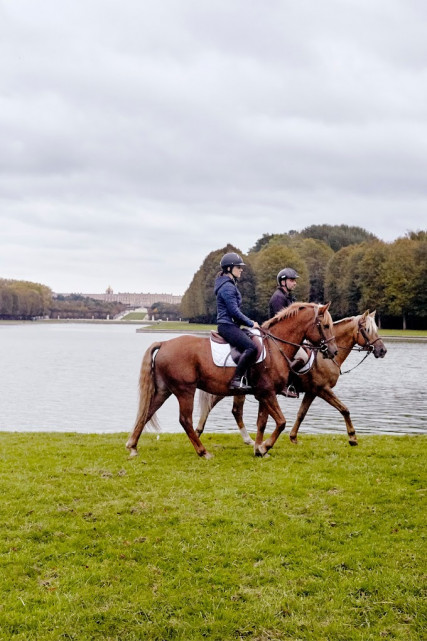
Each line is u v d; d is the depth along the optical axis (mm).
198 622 6051
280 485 9227
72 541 7449
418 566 6898
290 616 6160
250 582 6695
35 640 5793
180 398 10805
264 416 11070
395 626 5980
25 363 42125
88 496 8820
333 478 9586
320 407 22203
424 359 46031
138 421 11078
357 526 7867
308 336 11117
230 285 10750
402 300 80125
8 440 13000
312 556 7172
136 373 35312
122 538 7566
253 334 10688
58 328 138750
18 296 184500
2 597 6359
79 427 18281
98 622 6051
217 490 9023
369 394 26172
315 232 138000
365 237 139375
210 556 7152
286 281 12062
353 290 87375
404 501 8609
